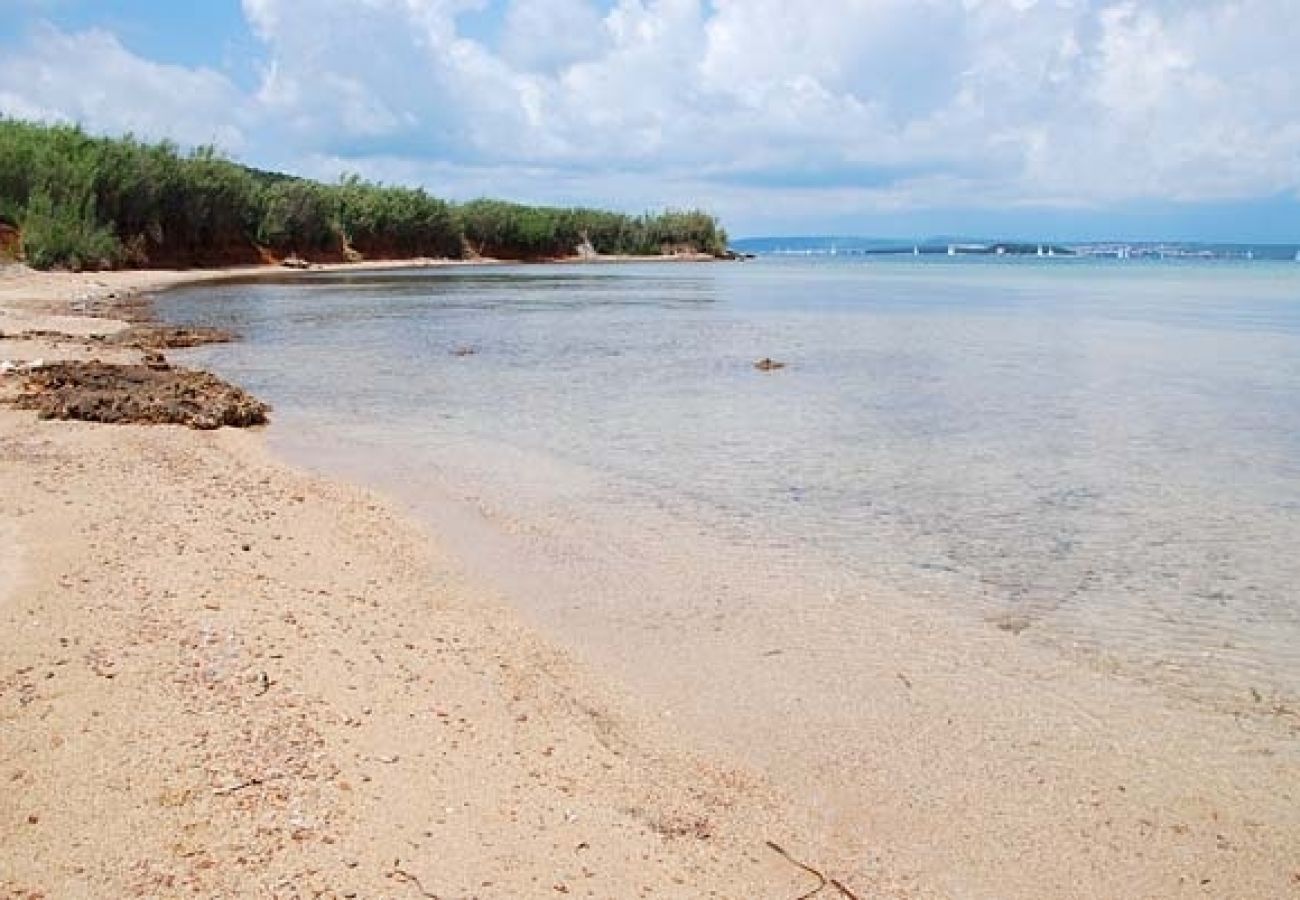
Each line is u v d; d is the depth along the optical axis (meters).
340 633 8.86
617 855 5.95
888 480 15.05
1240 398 22.94
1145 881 6.04
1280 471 15.77
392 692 7.80
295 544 11.38
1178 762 7.28
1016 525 12.84
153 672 7.58
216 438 17.23
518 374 26.05
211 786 6.11
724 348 32.59
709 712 7.96
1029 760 7.29
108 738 6.54
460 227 115.38
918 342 35.06
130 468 14.31
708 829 6.39
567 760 7.09
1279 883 6.03
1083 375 26.59
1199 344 34.72
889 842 6.36
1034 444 17.72
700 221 156.38
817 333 38.19
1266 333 38.72
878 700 8.17
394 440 17.66
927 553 11.73
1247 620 9.82
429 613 9.70
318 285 64.75
